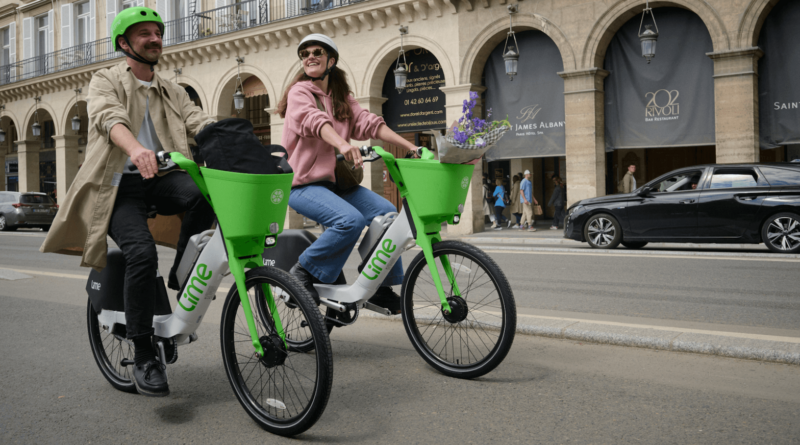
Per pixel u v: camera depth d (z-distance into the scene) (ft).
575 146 51.52
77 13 94.84
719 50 45.21
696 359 12.75
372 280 12.01
